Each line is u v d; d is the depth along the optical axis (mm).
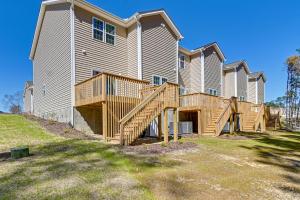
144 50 14023
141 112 8852
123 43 14281
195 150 8141
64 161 5875
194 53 19828
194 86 19766
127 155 6660
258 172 5637
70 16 11727
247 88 26719
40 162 5766
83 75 11891
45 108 14750
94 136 10352
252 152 8297
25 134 9438
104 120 9055
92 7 12281
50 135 9602
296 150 9438
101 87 9219
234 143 10398
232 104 15133
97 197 3732
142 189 4168
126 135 8320
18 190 3957
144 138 10867
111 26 13625
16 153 6238
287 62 32656
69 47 11727
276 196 4113
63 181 4441
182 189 4281
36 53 16984
